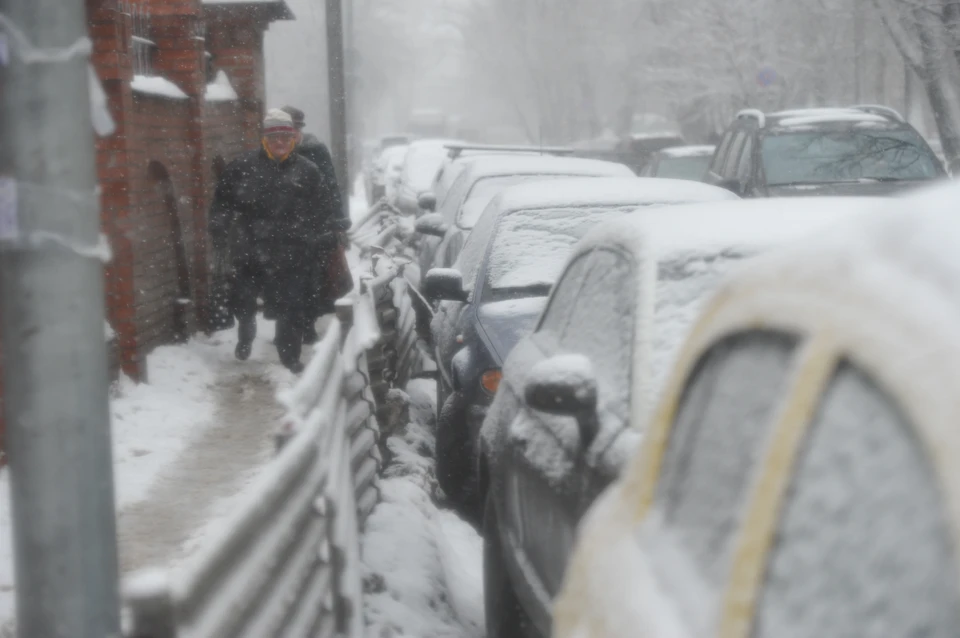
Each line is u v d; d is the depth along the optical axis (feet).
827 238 7.54
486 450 17.81
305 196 33.22
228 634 11.14
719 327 8.48
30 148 9.21
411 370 37.68
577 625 9.21
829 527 6.32
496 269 27.37
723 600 7.10
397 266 34.91
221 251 34.09
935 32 68.39
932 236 6.36
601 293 15.78
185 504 21.71
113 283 29.58
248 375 32.89
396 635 17.24
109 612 9.51
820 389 6.74
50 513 9.32
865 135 49.19
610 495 10.10
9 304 9.33
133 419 27.27
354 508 19.62
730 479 7.72
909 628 5.53
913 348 5.96
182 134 36.86
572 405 13.10
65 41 9.25
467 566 22.98
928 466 5.67
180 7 37.14
